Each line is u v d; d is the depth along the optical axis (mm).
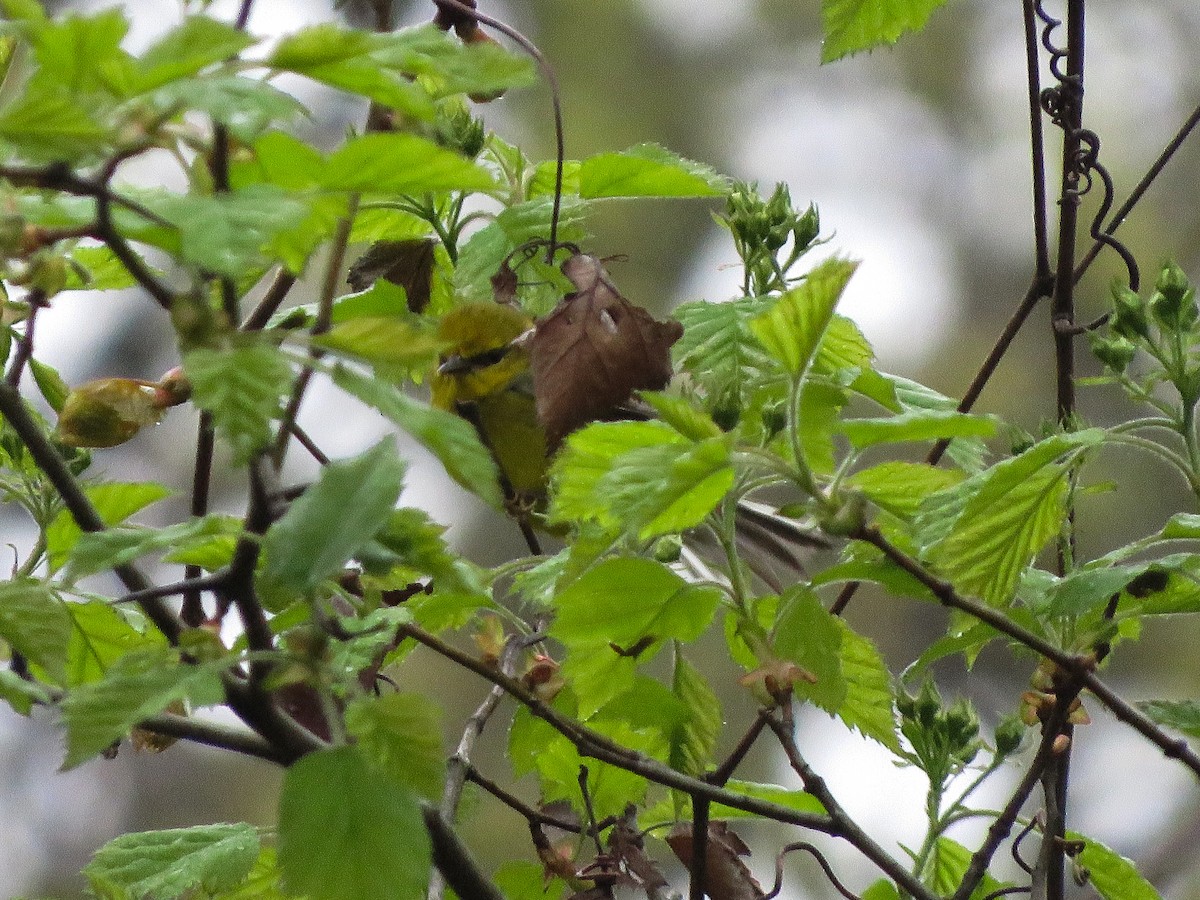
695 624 4074
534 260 5199
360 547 2750
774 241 5016
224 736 3293
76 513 3303
